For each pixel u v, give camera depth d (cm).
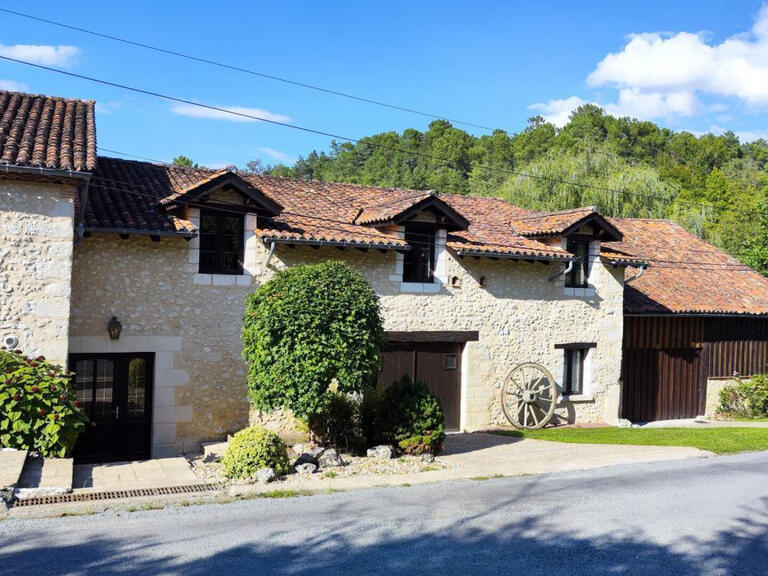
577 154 3106
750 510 852
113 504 792
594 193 2862
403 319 1399
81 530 694
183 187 1339
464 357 1491
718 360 1980
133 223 1110
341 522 750
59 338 989
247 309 1047
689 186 5075
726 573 638
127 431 1168
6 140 997
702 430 1584
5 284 965
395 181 5078
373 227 1412
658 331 1855
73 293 1105
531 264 1566
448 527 745
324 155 7162
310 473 983
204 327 1203
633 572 631
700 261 2127
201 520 745
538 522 774
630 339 1803
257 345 1004
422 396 1148
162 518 748
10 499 759
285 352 979
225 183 1182
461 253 1408
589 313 1655
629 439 1399
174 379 1180
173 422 1180
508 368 1540
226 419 1223
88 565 593
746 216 3931
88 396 1141
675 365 1900
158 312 1166
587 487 956
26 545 641
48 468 865
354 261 1345
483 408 1509
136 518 744
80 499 798
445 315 1451
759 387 1981
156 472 988
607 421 1686
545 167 3006
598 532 745
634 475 1049
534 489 937
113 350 1133
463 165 6269
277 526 729
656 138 6244
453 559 646
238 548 652
